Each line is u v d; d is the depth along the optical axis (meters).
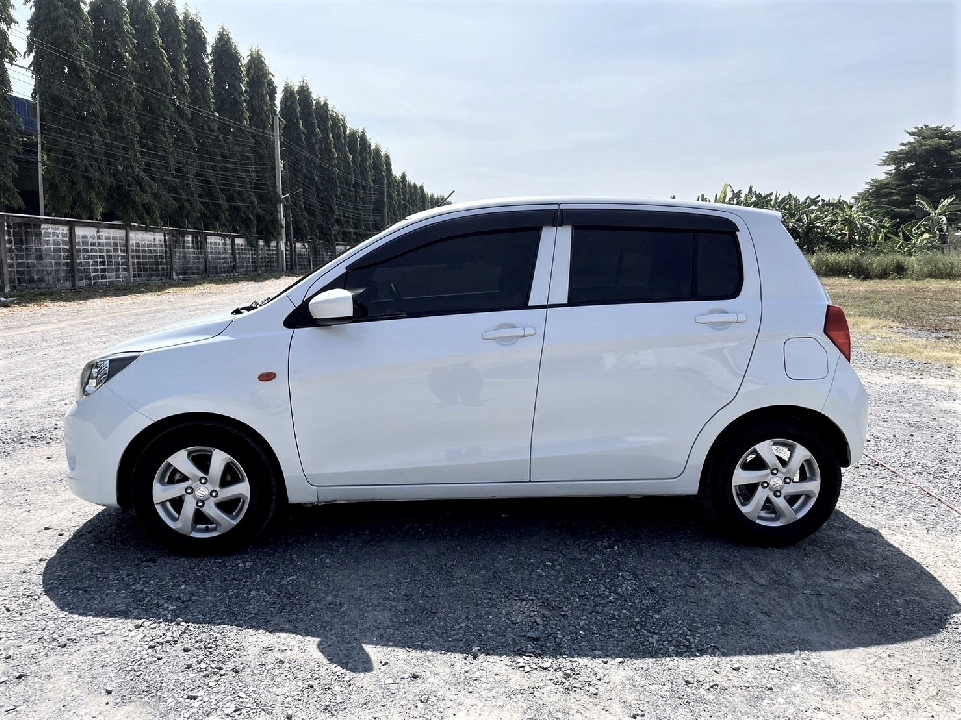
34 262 20.36
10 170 23.25
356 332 3.45
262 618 2.95
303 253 51.59
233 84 40.34
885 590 3.21
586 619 2.96
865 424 3.62
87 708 2.35
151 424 3.41
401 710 2.35
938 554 3.60
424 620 2.95
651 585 3.26
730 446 3.58
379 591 3.20
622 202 3.67
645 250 3.60
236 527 3.52
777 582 3.29
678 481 3.61
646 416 3.53
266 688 2.47
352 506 4.32
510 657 2.67
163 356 3.45
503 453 3.51
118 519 4.04
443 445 3.50
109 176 27.69
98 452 3.43
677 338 3.49
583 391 3.48
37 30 25.69
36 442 5.51
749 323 3.53
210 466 3.49
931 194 69.38
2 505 4.23
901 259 30.38
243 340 3.45
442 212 3.61
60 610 3.01
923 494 4.49
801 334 3.55
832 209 42.62
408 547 3.69
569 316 3.48
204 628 2.87
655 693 2.45
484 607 3.06
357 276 3.53
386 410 3.46
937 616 2.98
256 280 31.92
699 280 3.60
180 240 30.31
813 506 3.64
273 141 45.09
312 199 53.28
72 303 17.77
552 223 3.59
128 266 25.64
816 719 2.31
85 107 26.56
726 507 3.63
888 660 2.66
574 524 4.03
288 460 3.48
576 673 2.57
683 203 3.69
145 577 3.32
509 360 3.45
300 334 3.45
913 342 10.91
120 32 28.61
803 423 3.61
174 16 33.69
